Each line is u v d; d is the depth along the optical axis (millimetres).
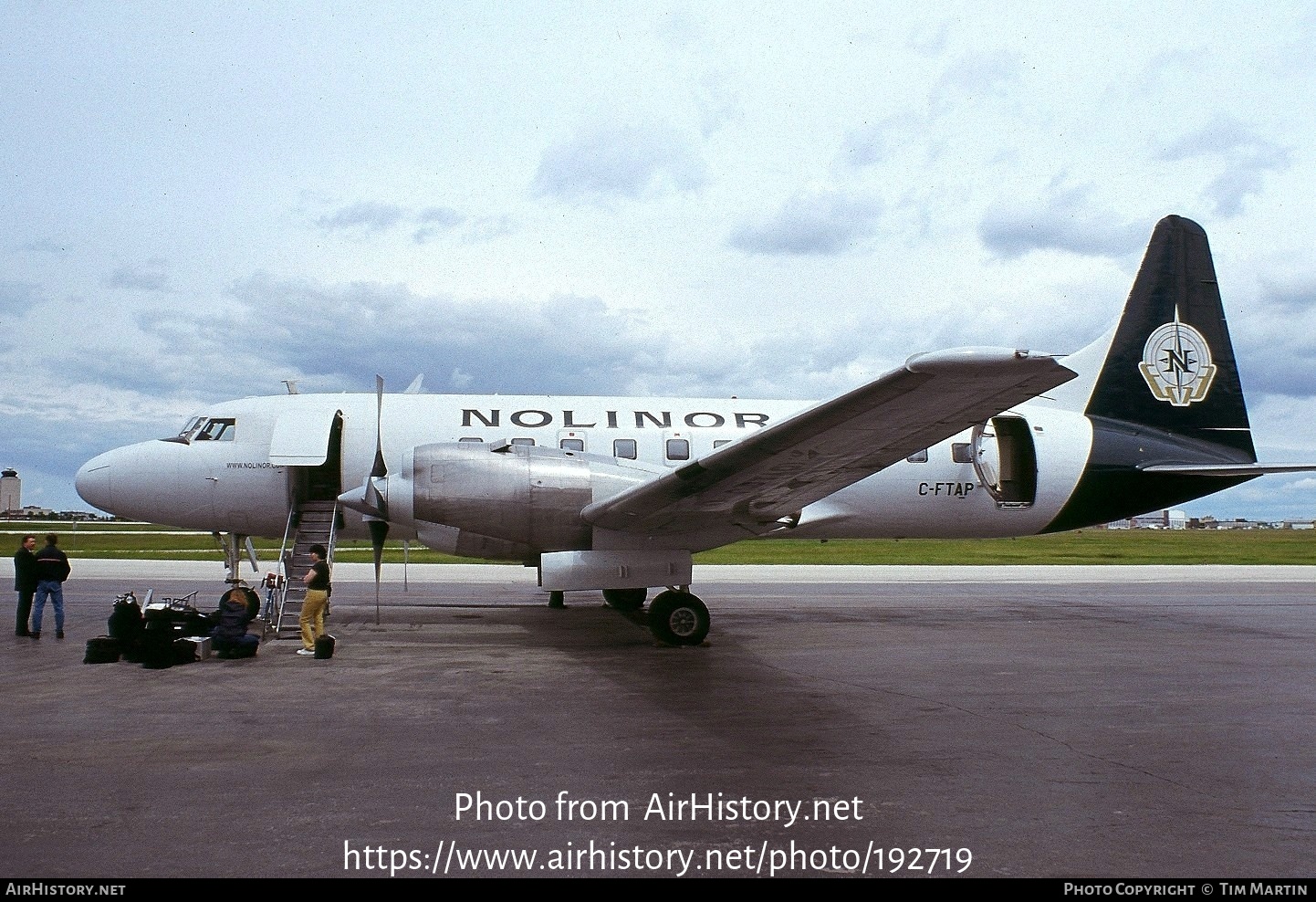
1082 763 6250
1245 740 6926
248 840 4684
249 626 13086
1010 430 15695
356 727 7105
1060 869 4453
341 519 13945
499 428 14070
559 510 11219
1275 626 14352
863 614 15766
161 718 7391
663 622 11578
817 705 8078
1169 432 16156
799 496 10961
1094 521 15953
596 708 7836
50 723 7184
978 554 39031
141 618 10289
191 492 13828
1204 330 16500
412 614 15102
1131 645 12047
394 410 14211
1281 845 4762
